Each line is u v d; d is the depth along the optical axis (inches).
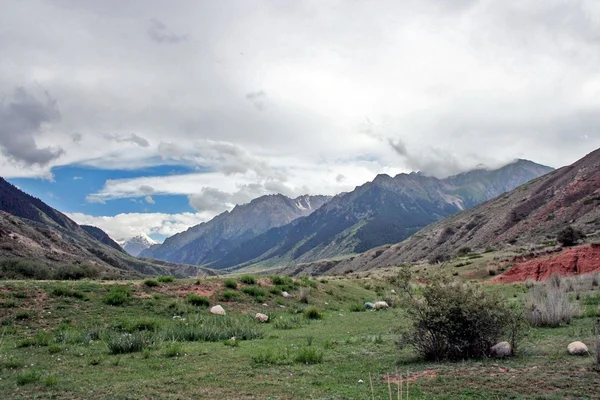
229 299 975.6
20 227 3978.8
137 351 513.3
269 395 307.3
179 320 768.9
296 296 1126.4
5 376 390.9
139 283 956.0
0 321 662.5
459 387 302.2
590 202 3905.0
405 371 367.6
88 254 5098.4
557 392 276.4
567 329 542.0
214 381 354.9
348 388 320.5
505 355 396.2
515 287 1373.0
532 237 3907.5
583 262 1700.3
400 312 947.3
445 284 424.2
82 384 354.3
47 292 796.0
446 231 7342.5
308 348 483.5
